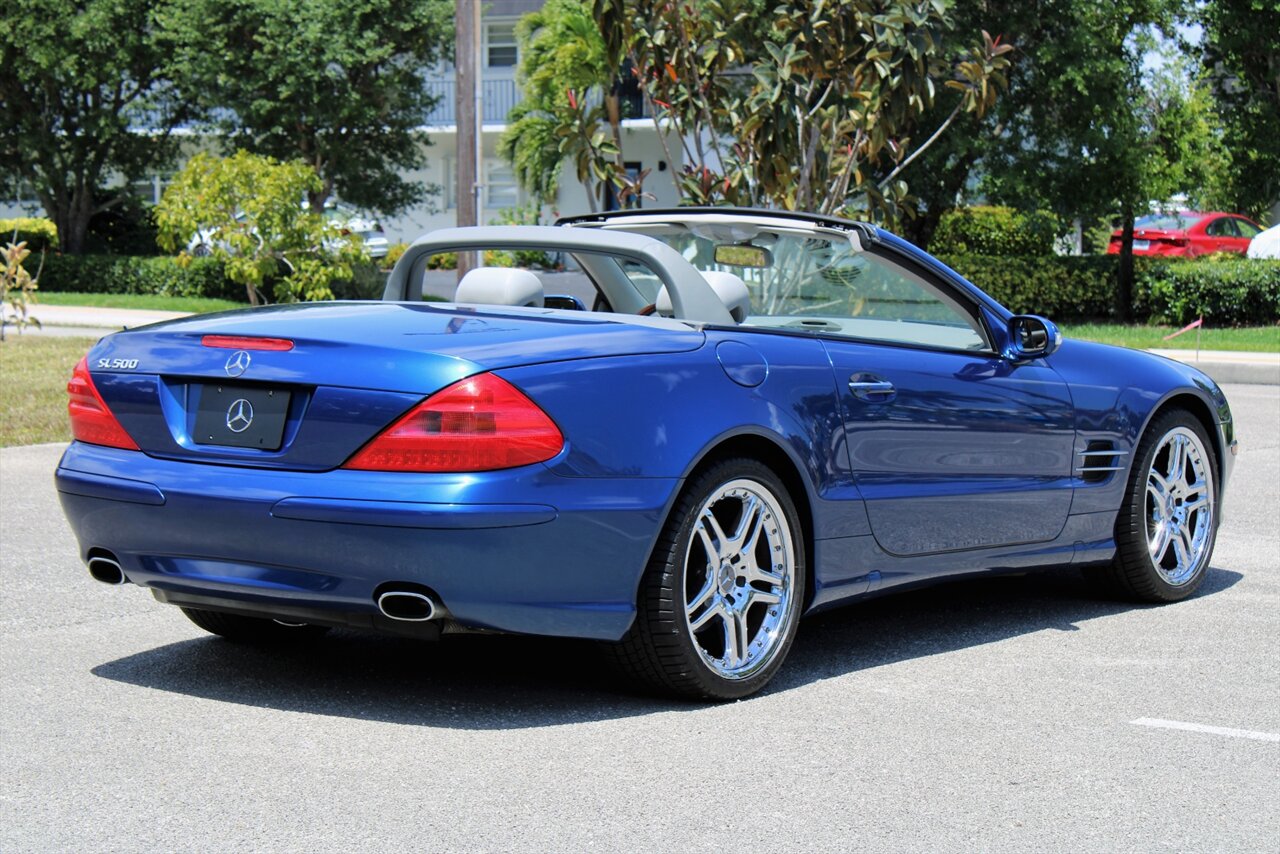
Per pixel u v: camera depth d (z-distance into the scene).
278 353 4.07
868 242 4.88
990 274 23.22
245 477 4.01
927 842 3.30
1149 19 23.05
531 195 34.50
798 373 4.55
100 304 23.84
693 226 5.18
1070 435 5.47
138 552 4.23
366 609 3.96
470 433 3.84
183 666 4.76
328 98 28.45
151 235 32.69
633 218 5.31
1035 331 5.38
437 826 3.37
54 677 4.61
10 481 8.36
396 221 39.41
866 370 4.77
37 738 4.00
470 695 4.45
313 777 3.70
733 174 11.36
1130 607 5.86
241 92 28.48
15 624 5.31
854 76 10.84
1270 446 10.68
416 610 3.90
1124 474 5.71
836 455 4.62
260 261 18.50
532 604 3.95
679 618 4.20
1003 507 5.24
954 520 5.07
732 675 4.38
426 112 31.19
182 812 3.45
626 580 4.09
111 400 4.33
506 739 4.02
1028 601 5.95
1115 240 29.16
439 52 31.02
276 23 27.91
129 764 3.79
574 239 4.80
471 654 4.95
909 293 5.19
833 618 5.61
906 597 6.01
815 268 5.08
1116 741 4.06
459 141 14.62
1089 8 22.02
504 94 38.59
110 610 5.55
